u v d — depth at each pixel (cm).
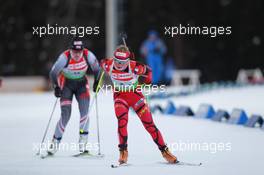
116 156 2609
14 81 9775
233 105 5425
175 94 7044
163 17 11019
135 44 10900
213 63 11044
